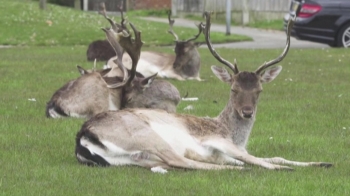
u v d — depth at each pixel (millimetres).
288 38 10180
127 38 12680
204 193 8250
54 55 24969
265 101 15539
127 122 9289
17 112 13820
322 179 8945
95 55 22969
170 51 26281
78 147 9430
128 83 12977
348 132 12328
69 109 13023
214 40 30875
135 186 8461
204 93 16750
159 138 9273
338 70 21188
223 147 9539
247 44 30406
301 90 17328
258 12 40500
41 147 10672
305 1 27641
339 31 27594
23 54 25141
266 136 11820
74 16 35812
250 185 8539
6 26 31250
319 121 13297
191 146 9547
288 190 8398
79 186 8445
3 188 8320
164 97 13273
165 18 43875
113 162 9289
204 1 43719
